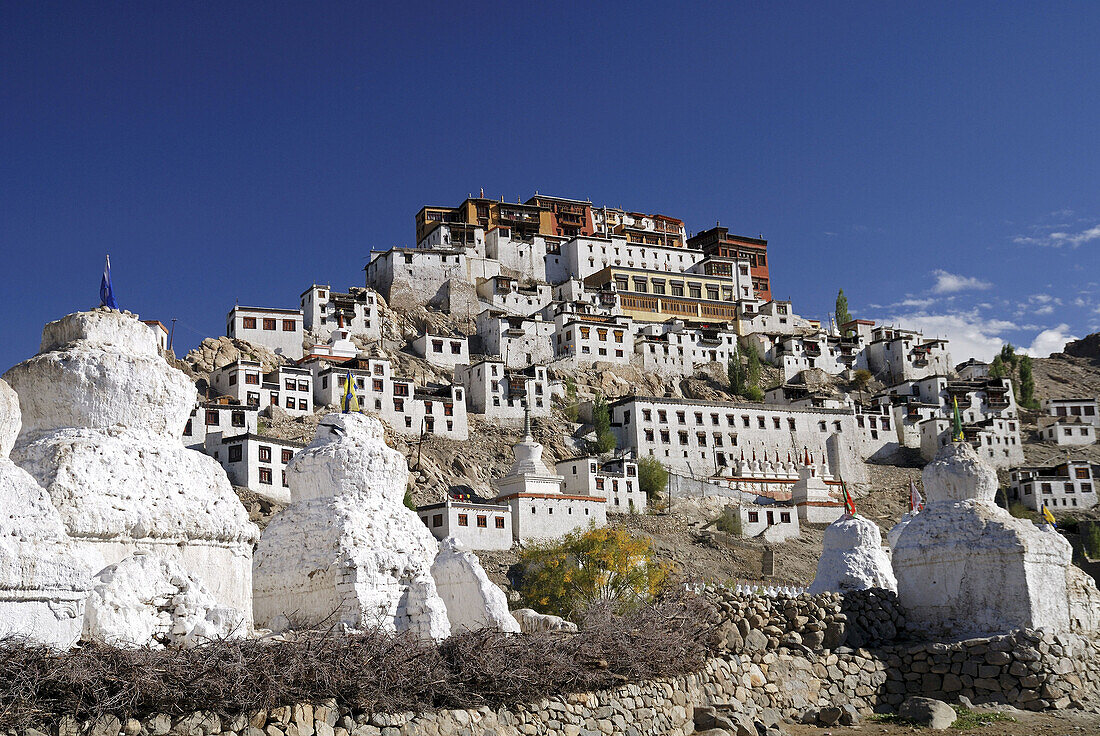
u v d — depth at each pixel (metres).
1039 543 30.48
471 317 162.38
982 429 148.50
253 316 133.00
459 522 93.38
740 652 28.08
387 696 17.86
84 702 14.06
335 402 116.31
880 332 175.88
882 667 30.02
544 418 133.88
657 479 117.38
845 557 35.09
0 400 15.95
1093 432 159.12
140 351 21.83
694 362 160.00
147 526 19.89
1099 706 28.73
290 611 24.56
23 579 14.89
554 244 184.38
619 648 23.80
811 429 137.38
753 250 199.38
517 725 20.25
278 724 16.05
